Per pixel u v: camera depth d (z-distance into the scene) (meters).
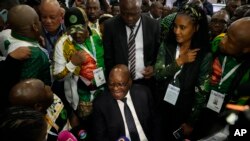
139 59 2.20
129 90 1.94
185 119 1.92
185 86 1.84
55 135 1.73
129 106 1.90
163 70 1.89
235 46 1.55
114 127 1.85
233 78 1.71
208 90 1.82
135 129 1.87
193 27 1.78
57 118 1.77
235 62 1.71
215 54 1.82
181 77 1.85
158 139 1.94
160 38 2.23
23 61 1.57
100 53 2.15
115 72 1.84
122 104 1.89
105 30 2.21
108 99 1.89
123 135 1.85
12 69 1.52
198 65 1.81
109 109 1.87
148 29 2.19
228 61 1.73
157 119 1.97
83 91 2.13
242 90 1.42
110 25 2.19
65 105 2.22
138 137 1.88
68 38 2.00
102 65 2.18
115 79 1.82
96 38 2.13
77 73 2.05
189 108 1.88
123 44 2.16
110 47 2.20
